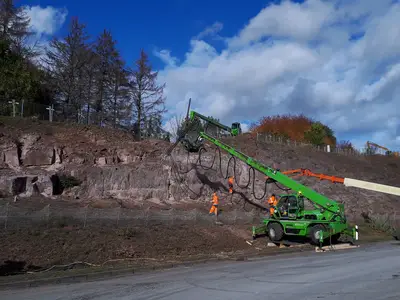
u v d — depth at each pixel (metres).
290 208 21.59
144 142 30.20
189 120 23.17
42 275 11.62
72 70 43.62
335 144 64.25
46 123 28.06
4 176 20.91
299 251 19.25
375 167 50.09
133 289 10.12
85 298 9.13
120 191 24.36
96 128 30.20
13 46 42.41
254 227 21.53
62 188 22.59
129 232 17.03
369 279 11.02
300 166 39.50
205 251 17.81
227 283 10.70
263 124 72.25
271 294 9.10
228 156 32.12
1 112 29.72
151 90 46.78
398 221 32.22
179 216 21.03
